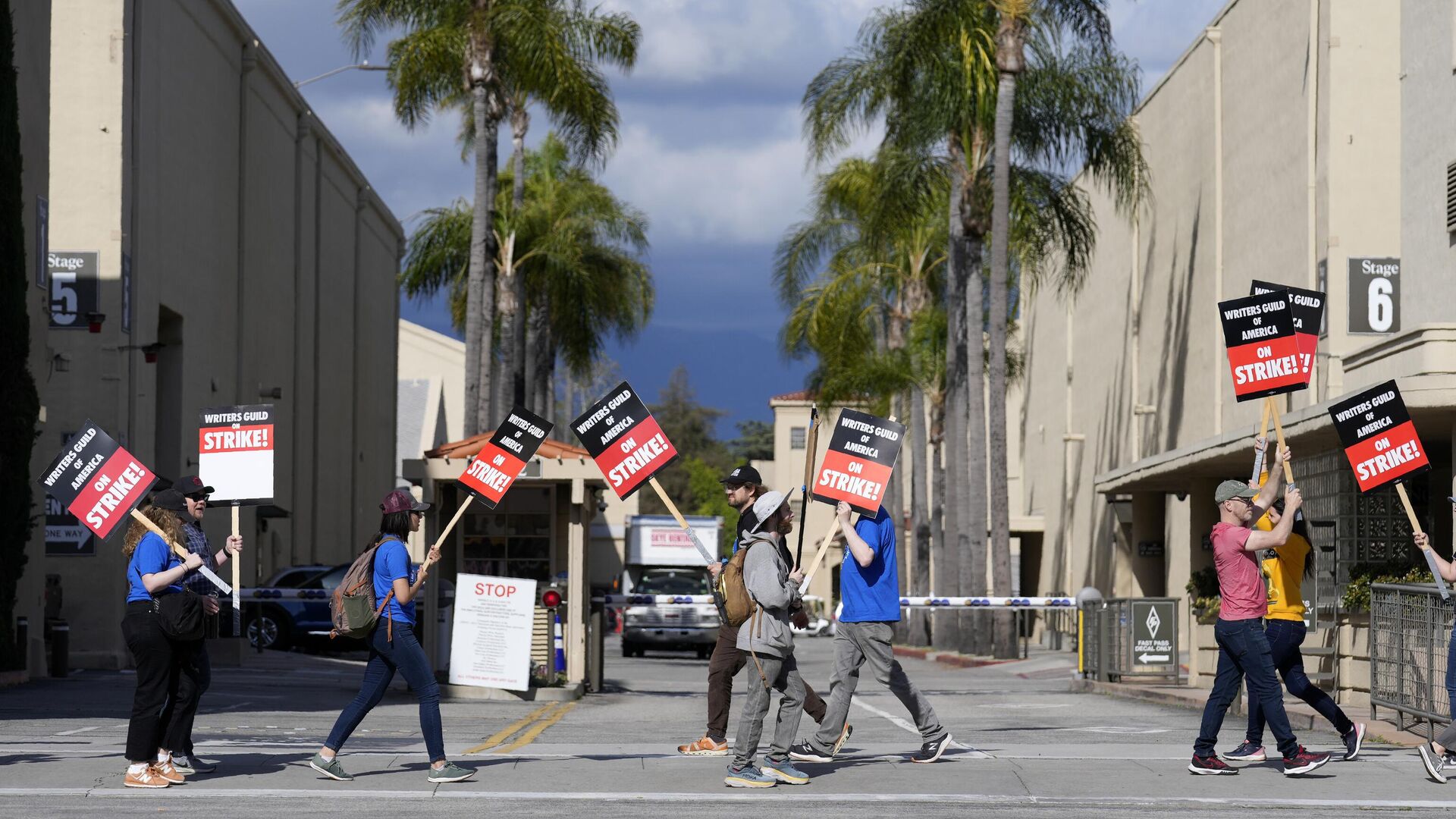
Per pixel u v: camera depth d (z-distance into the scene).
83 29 62.09
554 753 26.17
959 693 48.19
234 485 23.28
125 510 21.78
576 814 19.36
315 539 100.75
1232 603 22.86
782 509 21.94
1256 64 68.19
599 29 75.19
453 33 71.56
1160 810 19.89
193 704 22.12
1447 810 19.98
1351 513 40.53
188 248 74.50
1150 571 75.56
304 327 99.50
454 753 25.94
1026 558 119.94
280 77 91.62
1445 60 44.66
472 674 42.44
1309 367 24.42
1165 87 82.62
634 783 21.95
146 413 64.69
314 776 22.47
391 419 131.12
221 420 23.38
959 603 50.62
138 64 64.69
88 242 60.97
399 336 148.62
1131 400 87.38
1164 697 42.06
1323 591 41.69
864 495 23.20
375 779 22.27
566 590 46.12
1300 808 20.14
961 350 82.56
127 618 21.20
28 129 49.88
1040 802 20.41
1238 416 68.62
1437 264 44.94
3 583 45.41
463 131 94.31
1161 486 62.81
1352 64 59.22
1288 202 63.44
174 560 21.97
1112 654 48.47
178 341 73.50
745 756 21.70
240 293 84.06
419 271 91.62
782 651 21.73
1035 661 71.25
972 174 74.00
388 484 129.62
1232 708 36.59
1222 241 72.38
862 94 75.44
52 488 21.77
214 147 79.44
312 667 59.34
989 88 69.94
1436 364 34.91
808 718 36.97
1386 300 58.44
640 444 23.95
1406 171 47.19
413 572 22.50
